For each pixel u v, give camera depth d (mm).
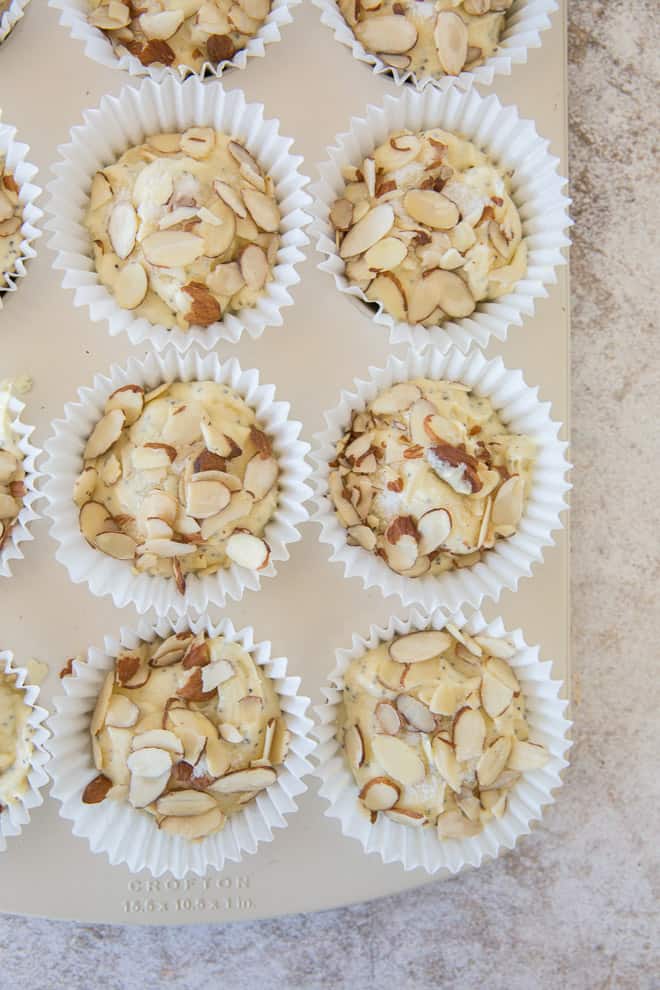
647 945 557
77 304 489
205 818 492
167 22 497
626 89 557
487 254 499
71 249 494
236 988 549
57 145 503
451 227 498
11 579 501
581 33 556
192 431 490
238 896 507
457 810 494
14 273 497
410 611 510
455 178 503
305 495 491
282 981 551
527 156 508
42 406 500
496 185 503
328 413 498
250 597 506
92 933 548
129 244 491
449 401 503
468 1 507
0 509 490
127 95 495
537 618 514
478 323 508
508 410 512
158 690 497
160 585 496
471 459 490
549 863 556
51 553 503
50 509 489
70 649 502
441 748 490
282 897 509
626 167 558
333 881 509
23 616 501
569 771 556
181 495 486
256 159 510
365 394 505
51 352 501
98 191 500
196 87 497
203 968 549
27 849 501
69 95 503
